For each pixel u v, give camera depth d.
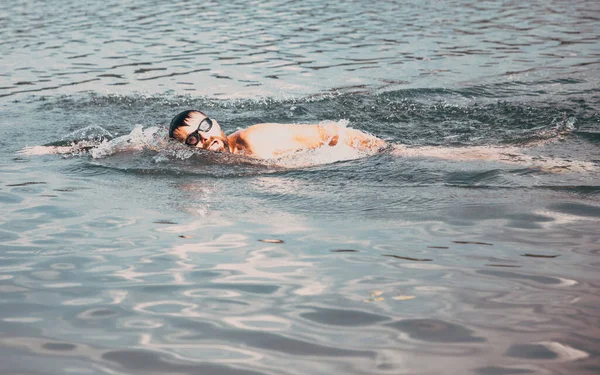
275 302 2.31
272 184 3.93
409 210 3.35
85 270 2.65
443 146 4.96
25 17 13.52
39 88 7.75
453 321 2.13
